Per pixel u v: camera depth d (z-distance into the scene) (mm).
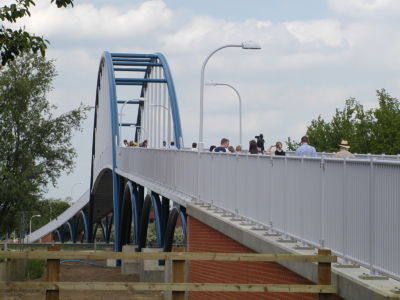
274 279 39562
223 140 66062
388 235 27812
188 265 59812
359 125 146875
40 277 139375
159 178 90312
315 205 36219
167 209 101688
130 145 143875
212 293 52250
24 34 46188
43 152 139625
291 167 40094
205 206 60562
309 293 34281
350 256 31578
